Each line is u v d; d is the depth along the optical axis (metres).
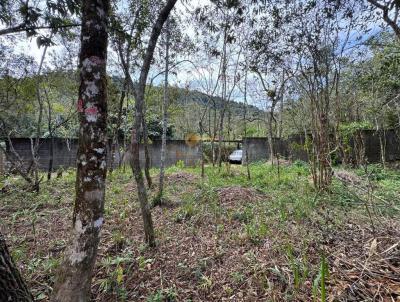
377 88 7.39
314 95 5.12
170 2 2.75
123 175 7.90
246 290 2.23
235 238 3.15
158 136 13.88
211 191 5.14
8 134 7.12
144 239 3.21
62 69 6.95
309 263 2.49
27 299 1.45
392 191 5.15
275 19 4.55
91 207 1.50
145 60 2.87
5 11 2.75
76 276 1.47
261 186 5.96
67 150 11.31
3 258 1.36
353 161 8.33
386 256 2.56
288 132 12.46
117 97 8.79
